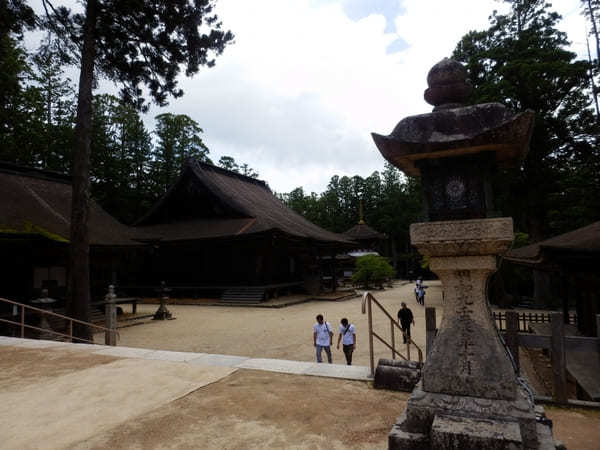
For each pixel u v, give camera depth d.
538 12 25.45
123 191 41.59
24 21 13.12
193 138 47.69
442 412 2.66
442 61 3.39
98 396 4.95
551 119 22.47
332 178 78.06
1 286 17.30
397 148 3.04
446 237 2.85
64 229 19.16
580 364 7.38
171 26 14.14
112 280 22.77
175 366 6.25
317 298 30.30
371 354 5.50
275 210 40.00
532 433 2.48
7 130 29.88
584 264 8.23
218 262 30.30
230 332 15.87
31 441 3.73
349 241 39.12
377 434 3.71
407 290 40.59
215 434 3.80
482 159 3.00
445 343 2.91
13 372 6.11
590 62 22.17
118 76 15.19
